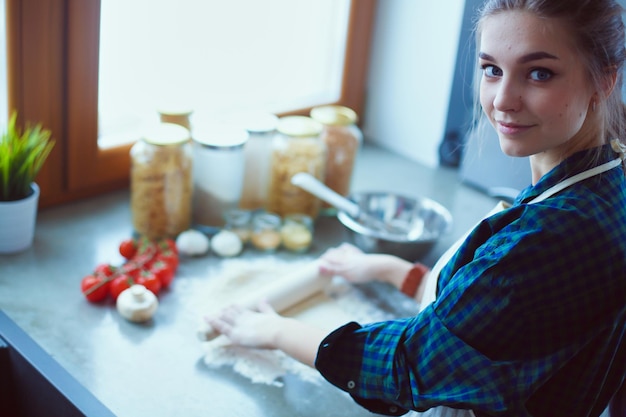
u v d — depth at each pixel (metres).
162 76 1.32
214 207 1.25
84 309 1.03
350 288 1.15
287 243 1.24
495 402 0.69
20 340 0.93
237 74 1.44
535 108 0.66
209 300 1.08
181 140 1.16
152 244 1.14
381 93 1.67
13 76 1.12
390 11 1.59
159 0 1.26
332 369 0.77
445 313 0.71
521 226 0.69
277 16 1.46
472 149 1.48
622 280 0.69
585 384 0.73
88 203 1.31
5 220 1.10
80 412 0.82
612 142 0.73
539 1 0.64
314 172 1.30
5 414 0.98
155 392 0.89
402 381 0.73
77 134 1.22
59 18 1.13
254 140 1.30
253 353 0.98
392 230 1.30
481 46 0.70
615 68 0.69
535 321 0.69
